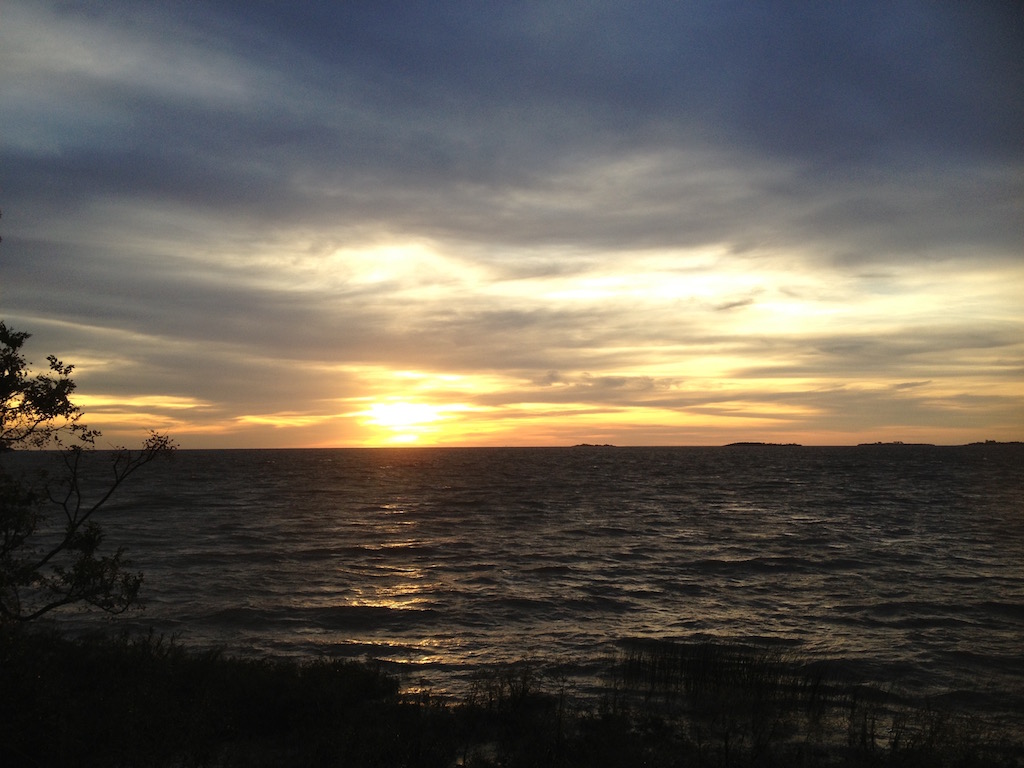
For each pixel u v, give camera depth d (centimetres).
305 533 3491
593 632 1580
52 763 698
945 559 2714
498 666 1288
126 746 739
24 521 841
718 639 1524
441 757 803
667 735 909
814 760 845
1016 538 3400
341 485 8075
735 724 974
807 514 4709
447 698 1072
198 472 11600
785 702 1070
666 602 1914
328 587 2073
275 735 870
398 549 2911
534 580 2239
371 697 1030
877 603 1894
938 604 1880
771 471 11988
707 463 16250
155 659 1019
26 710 720
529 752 813
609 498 6131
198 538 3222
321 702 941
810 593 2044
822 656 1380
